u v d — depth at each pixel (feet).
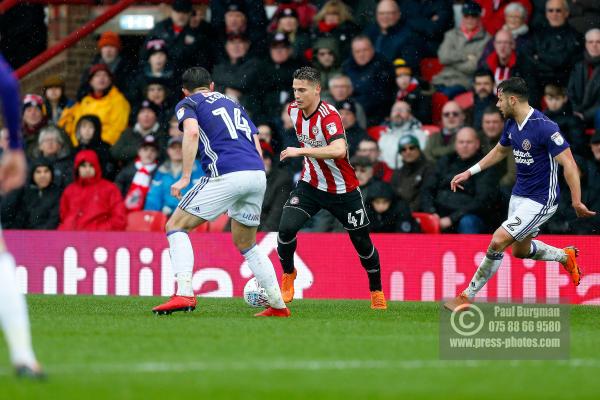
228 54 174.91
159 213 160.76
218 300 138.41
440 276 145.38
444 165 155.22
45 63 190.08
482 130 159.02
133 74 179.83
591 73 159.43
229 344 81.46
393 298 146.61
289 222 118.11
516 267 142.92
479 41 169.37
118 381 62.23
